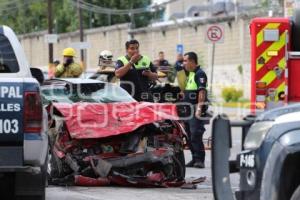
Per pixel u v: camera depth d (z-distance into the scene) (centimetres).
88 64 10544
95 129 1945
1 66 1527
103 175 1986
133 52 2367
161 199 1828
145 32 9394
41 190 1440
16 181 1425
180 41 8600
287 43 2359
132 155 1986
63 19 12962
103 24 12225
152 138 2017
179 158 2045
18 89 1355
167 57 8875
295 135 1089
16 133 1351
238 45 7419
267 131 1130
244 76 7319
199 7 10050
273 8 6575
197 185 2091
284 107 1178
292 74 2362
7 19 14500
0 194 1591
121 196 1866
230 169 1237
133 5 12181
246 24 7275
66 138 1970
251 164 1149
